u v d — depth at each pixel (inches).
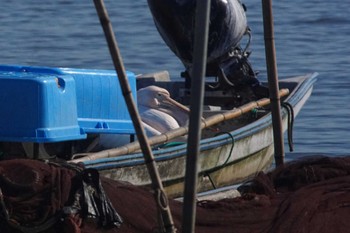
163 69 2397.9
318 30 2987.2
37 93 1021.2
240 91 1518.2
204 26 751.7
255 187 1016.9
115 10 3260.3
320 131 1894.7
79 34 2827.3
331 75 2365.9
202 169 1290.6
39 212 856.9
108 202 877.8
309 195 962.7
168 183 1226.0
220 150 1317.7
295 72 2429.9
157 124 1312.7
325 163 1035.9
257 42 2723.9
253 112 1489.9
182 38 1464.1
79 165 923.4
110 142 1224.2
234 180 1389.0
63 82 1055.0
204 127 1301.7
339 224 944.9
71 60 2504.9
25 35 2817.4
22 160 893.8
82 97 1117.1
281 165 1063.6
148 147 783.1
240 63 1510.8
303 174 1022.4
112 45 759.7
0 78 1027.9
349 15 3196.4
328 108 2059.5
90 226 873.5
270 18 1073.5
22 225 852.0
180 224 923.4
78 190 868.6
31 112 1022.4
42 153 1072.2
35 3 3427.7
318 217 941.8
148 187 1174.3
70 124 1066.7
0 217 853.2
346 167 1026.7
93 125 1125.7
